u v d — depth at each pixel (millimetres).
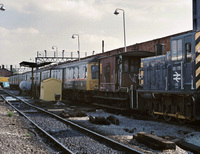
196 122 11125
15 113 14734
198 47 9266
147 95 12359
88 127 10086
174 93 10266
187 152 6629
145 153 6266
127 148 6621
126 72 14812
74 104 20547
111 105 16297
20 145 7031
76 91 22672
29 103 20750
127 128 9938
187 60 9828
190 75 9625
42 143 7734
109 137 8266
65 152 6676
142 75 13477
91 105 19766
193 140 7738
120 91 14625
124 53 14547
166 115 11398
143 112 14320
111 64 15695
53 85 22047
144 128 9750
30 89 31578
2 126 9805
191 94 9359
